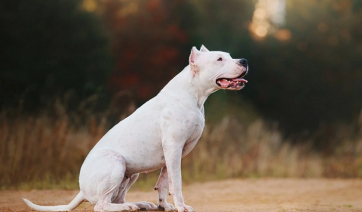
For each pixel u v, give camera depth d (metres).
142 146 7.12
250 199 10.53
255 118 25.48
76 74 20.75
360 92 28.47
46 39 20.06
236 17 28.77
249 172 15.91
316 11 29.95
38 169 12.47
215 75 7.06
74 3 21.05
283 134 26.80
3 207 8.62
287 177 15.95
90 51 21.31
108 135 7.33
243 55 28.11
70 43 20.64
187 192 11.88
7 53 19.17
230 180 14.70
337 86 28.70
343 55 29.11
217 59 7.07
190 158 15.24
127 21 25.58
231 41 27.98
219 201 10.12
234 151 16.42
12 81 18.95
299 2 30.33
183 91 7.14
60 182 12.20
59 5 20.39
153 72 25.30
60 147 12.96
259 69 28.41
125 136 7.18
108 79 22.78
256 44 28.67
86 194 7.12
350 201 10.38
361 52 29.14
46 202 9.52
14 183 12.04
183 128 6.98
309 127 28.30
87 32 21.28
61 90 19.92
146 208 7.32
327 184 13.89
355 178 16.19
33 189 11.58
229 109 24.89
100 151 7.16
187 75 7.19
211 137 16.31
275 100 28.31
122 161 7.03
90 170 7.04
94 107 17.95
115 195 7.14
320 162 18.02
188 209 6.88
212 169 15.27
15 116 15.31
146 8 26.02
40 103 18.94
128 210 6.89
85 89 20.02
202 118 7.19
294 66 28.88
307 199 10.65
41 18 19.95
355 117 26.73
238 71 7.02
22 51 19.56
